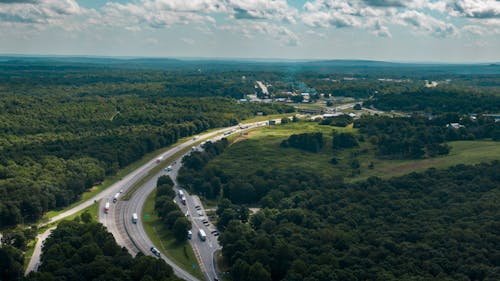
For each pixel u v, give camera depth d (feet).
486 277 634.02
